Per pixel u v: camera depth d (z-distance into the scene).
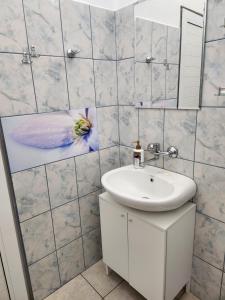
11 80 1.17
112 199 1.47
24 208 1.35
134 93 1.58
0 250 1.36
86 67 1.47
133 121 1.65
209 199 1.32
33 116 1.29
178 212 1.30
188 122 1.32
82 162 1.59
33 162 1.33
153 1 1.33
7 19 1.10
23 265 1.44
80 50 1.42
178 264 1.36
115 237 1.50
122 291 1.61
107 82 1.63
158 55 1.38
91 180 1.68
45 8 1.22
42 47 1.25
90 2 1.41
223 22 1.06
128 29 1.51
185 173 1.41
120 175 1.61
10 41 1.13
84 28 1.41
